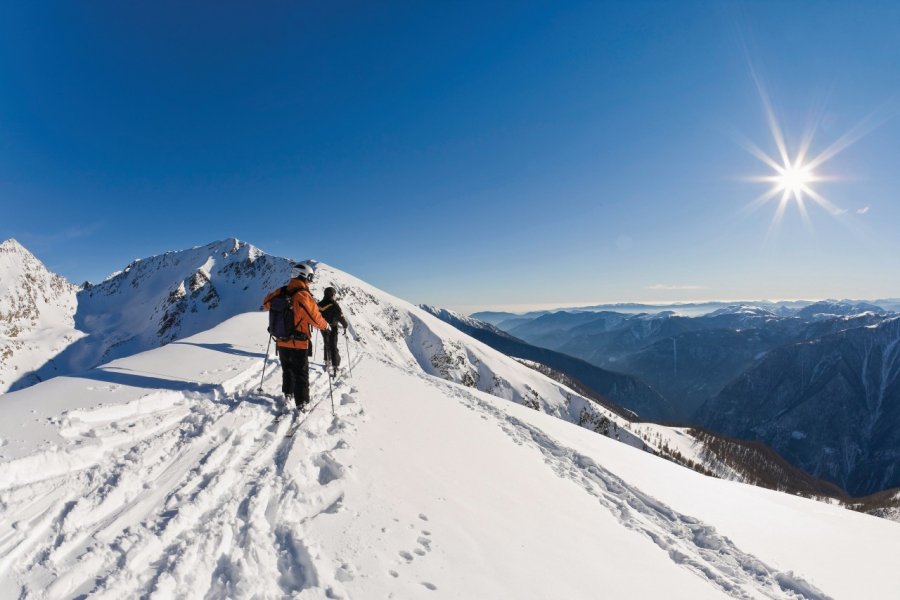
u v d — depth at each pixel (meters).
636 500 8.90
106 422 5.65
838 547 9.38
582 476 9.62
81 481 4.22
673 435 159.88
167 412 6.35
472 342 181.38
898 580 8.25
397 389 11.41
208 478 4.72
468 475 6.82
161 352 10.11
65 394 6.37
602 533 6.59
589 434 14.98
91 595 2.96
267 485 4.75
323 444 6.19
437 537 4.68
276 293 7.52
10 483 3.92
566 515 6.76
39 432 4.88
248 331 14.60
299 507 4.52
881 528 12.78
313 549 3.85
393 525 4.63
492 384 151.62
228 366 9.16
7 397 6.11
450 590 3.89
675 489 10.52
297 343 7.27
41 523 3.57
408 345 168.00
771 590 6.50
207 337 12.92
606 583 5.04
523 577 4.50
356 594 3.51
